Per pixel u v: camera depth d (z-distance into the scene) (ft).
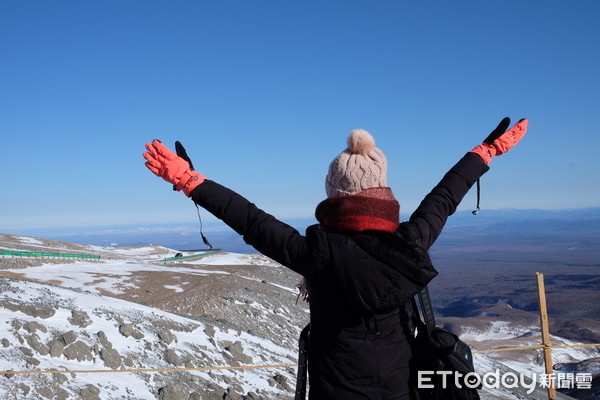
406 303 8.29
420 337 8.52
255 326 90.33
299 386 8.80
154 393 38.34
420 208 8.64
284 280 176.65
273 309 106.93
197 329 58.39
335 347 8.20
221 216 8.39
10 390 29.94
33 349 36.58
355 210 7.91
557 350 323.16
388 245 7.49
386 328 8.18
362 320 8.07
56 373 33.73
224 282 118.21
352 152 8.36
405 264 7.43
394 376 8.12
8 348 34.91
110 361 40.14
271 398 47.19
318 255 7.78
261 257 307.17
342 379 8.12
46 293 48.85
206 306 92.32
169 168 8.30
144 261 217.15
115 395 35.27
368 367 8.02
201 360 49.01
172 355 46.01
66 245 280.51
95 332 43.57
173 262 237.25
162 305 89.51
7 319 38.65
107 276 115.34
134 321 50.26
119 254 284.41
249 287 121.49
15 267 120.37
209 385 43.83
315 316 8.52
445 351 8.21
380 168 8.22
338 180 8.22
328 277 7.91
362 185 8.09
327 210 8.18
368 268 7.54
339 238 7.77
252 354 59.93
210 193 8.38
